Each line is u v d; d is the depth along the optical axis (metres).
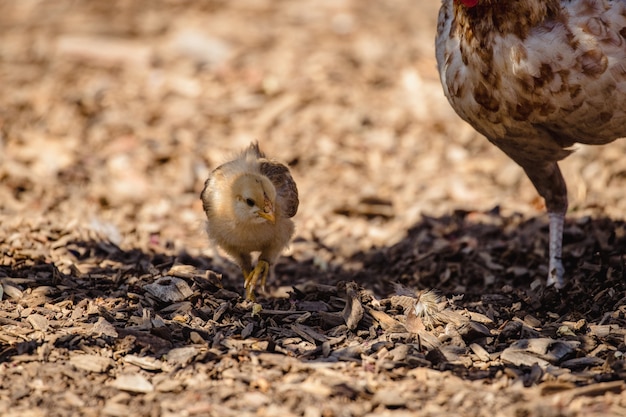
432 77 18.52
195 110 17.38
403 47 20.25
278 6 23.20
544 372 7.95
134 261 11.08
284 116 17.06
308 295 9.88
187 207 14.09
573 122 9.03
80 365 7.96
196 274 10.00
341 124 16.75
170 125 16.81
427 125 16.75
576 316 9.34
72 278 10.07
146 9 22.73
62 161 15.32
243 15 22.47
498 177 14.81
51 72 18.98
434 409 7.27
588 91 8.70
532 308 9.69
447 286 10.92
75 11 22.53
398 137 16.42
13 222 11.84
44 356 8.06
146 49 20.11
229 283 10.80
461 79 9.25
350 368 8.01
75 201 13.84
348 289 9.42
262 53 19.91
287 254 12.48
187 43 20.22
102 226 12.59
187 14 22.44
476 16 8.82
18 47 20.27
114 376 7.87
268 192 9.40
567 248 11.27
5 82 18.48
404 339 8.66
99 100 17.73
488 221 12.89
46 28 21.39
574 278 10.26
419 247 12.18
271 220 9.27
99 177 14.92
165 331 8.50
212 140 16.25
